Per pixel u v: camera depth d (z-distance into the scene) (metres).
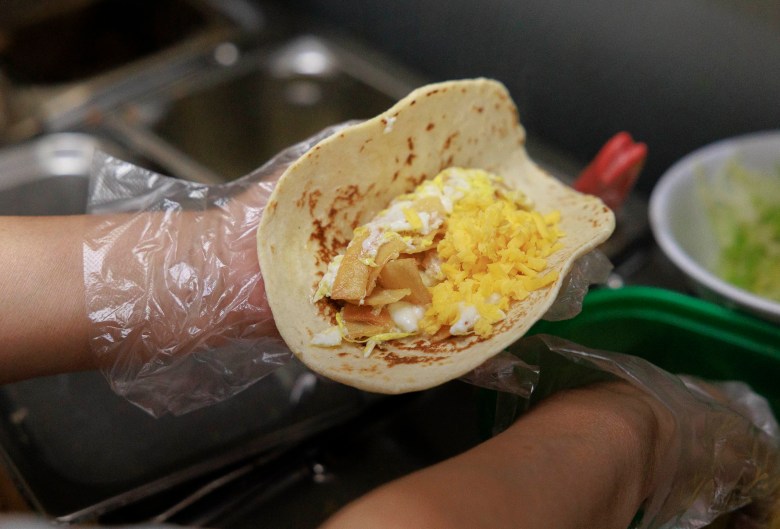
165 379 0.48
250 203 0.50
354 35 0.88
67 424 0.54
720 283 0.54
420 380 0.44
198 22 0.88
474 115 0.49
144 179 0.51
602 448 0.43
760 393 0.54
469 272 0.46
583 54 0.73
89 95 0.76
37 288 0.47
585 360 0.48
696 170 0.65
